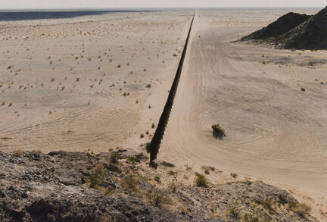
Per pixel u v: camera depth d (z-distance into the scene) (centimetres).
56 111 3347
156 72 5244
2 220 870
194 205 1373
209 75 4997
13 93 3969
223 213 1376
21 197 980
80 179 1284
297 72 5128
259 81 4606
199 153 2470
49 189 1091
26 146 2478
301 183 2088
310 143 2680
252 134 2855
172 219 1113
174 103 3619
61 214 954
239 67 5628
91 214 988
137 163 2027
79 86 4366
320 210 1703
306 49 7350
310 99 3784
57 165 1413
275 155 2480
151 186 1489
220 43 8825
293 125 3047
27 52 7069
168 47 7944
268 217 1448
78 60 6253
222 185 1852
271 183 2030
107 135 2752
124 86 4378
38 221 917
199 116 3250
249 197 1664
